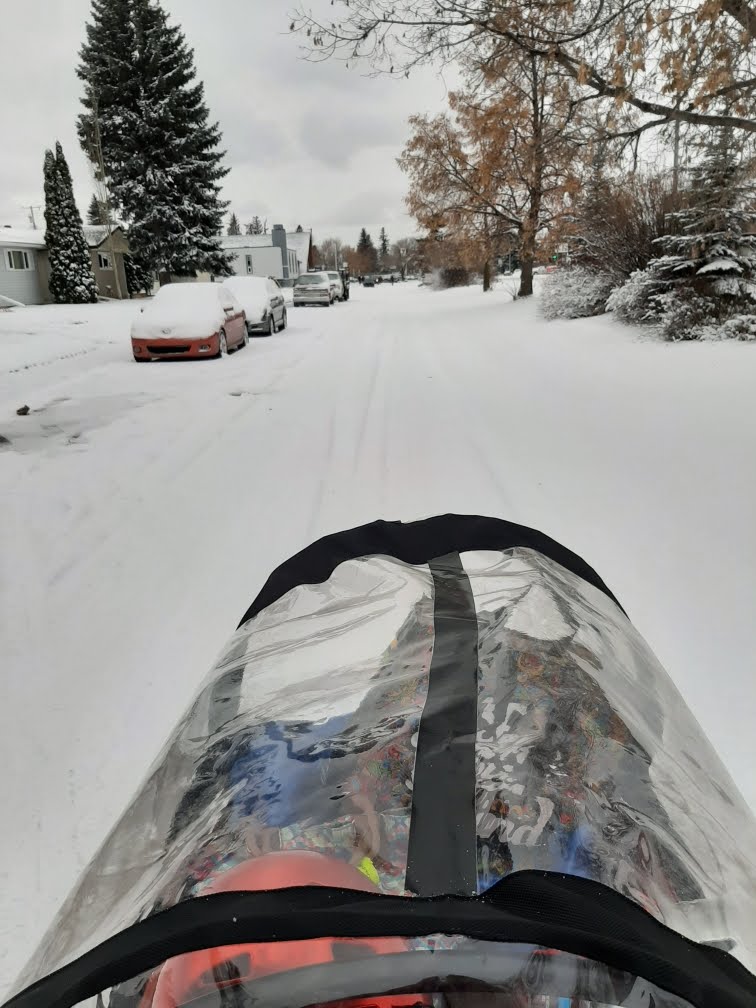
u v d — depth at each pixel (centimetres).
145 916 131
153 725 321
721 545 475
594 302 1883
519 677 178
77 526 567
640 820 147
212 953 113
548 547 251
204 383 1208
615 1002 108
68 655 385
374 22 872
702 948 120
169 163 4200
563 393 1009
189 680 356
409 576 230
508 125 1027
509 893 116
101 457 756
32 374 1340
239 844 139
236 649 222
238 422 908
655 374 1091
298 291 3694
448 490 608
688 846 147
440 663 183
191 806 162
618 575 437
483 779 145
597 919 114
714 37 725
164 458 748
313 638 208
